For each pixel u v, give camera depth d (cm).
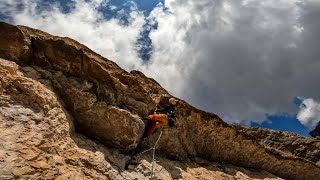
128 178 938
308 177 1919
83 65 1047
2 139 723
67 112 977
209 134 1444
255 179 1502
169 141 1258
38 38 1026
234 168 1515
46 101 887
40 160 758
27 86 869
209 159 1480
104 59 1229
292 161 1792
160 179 1042
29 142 767
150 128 1136
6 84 837
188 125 1375
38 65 1026
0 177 654
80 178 794
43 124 840
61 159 812
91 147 953
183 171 1204
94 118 1020
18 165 702
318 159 2372
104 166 885
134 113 1102
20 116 807
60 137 870
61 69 1038
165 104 1309
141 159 1080
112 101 1075
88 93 1015
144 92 1167
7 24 955
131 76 1148
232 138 1511
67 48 1034
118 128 1034
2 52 955
